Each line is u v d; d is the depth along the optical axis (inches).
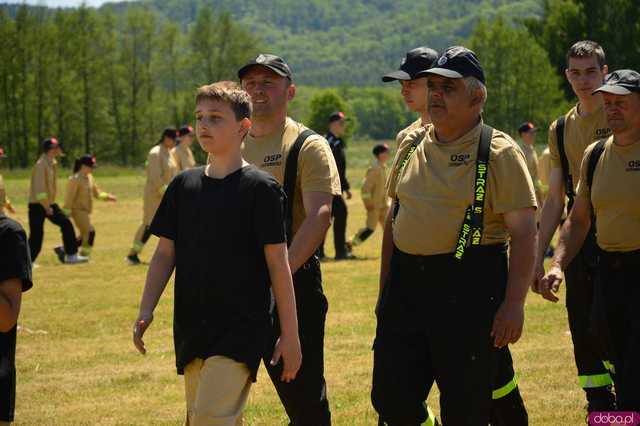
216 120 207.2
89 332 482.0
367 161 3656.5
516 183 217.2
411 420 221.6
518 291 216.8
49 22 3981.3
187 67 4345.5
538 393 332.5
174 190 212.7
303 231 245.3
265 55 255.9
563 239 257.1
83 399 348.8
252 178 207.8
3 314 202.7
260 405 330.0
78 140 4015.8
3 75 3796.8
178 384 370.3
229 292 205.9
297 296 247.1
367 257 793.6
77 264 787.4
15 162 3836.1
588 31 3238.2
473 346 217.8
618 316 240.2
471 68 219.8
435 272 220.4
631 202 237.0
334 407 322.3
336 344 427.8
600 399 289.1
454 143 221.6
